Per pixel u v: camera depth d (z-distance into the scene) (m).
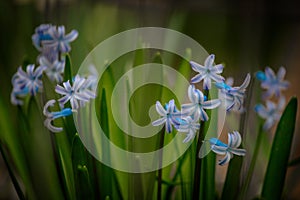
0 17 0.74
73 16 0.69
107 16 0.84
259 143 0.53
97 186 0.49
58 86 0.47
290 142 0.50
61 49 0.50
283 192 0.55
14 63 0.68
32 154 0.52
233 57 0.93
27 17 0.71
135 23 0.82
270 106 0.55
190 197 0.49
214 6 1.05
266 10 1.00
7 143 0.54
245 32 0.99
